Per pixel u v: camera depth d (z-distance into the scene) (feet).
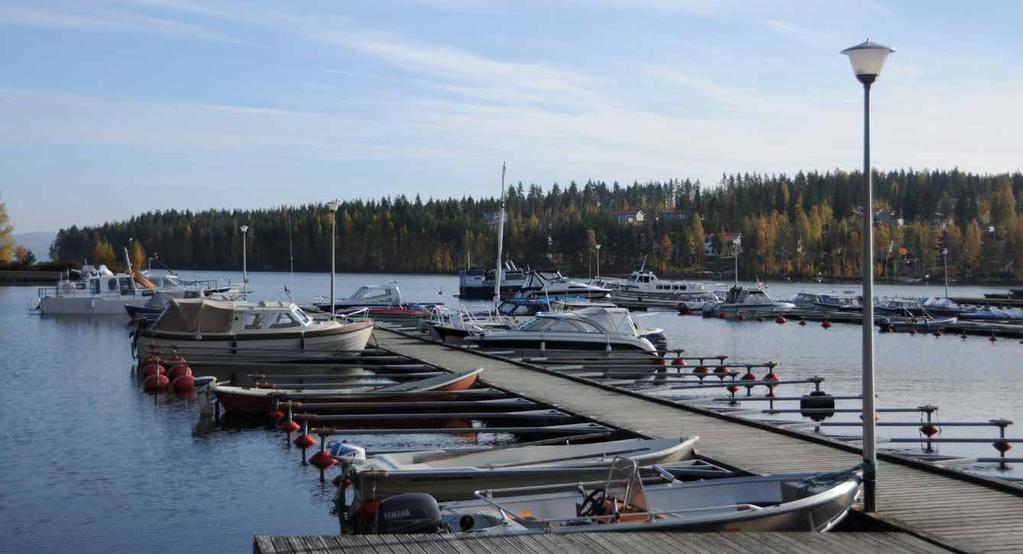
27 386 86.12
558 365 98.73
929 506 36.14
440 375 75.25
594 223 467.52
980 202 508.12
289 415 64.13
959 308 202.18
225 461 56.13
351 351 102.53
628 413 61.67
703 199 583.17
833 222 477.36
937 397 88.38
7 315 183.42
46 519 44.45
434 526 35.01
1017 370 110.32
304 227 525.34
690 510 34.04
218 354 99.66
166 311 99.76
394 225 519.19
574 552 28.68
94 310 180.86
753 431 54.24
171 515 45.21
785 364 116.47
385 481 40.81
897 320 177.88
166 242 558.97
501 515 35.04
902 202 532.73
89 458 56.70
